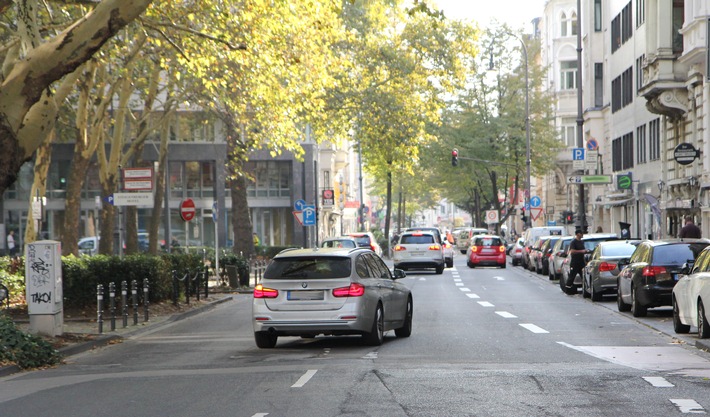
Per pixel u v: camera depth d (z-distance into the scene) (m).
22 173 84.62
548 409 12.66
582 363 17.78
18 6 22.52
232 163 54.06
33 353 19.47
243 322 29.98
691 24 47.88
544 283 50.03
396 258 60.91
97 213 80.50
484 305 34.38
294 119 42.31
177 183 86.44
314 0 30.16
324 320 20.89
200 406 13.38
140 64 46.62
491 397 13.72
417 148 56.09
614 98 78.94
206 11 30.73
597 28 88.06
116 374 17.64
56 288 23.75
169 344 23.67
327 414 12.45
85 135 43.34
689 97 53.09
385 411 12.62
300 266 21.44
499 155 95.44
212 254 57.47
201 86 47.50
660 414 12.17
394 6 56.28
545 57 121.25
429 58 56.41
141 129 55.72
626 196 72.75
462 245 113.94
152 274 33.75
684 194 54.84
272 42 31.73
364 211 119.12
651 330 24.89
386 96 54.06
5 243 80.25
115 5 21.50
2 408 13.81
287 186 90.94
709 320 20.86
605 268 35.19
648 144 65.56
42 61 21.81
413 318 29.02
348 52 55.44
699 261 23.00
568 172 110.75
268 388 14.93
